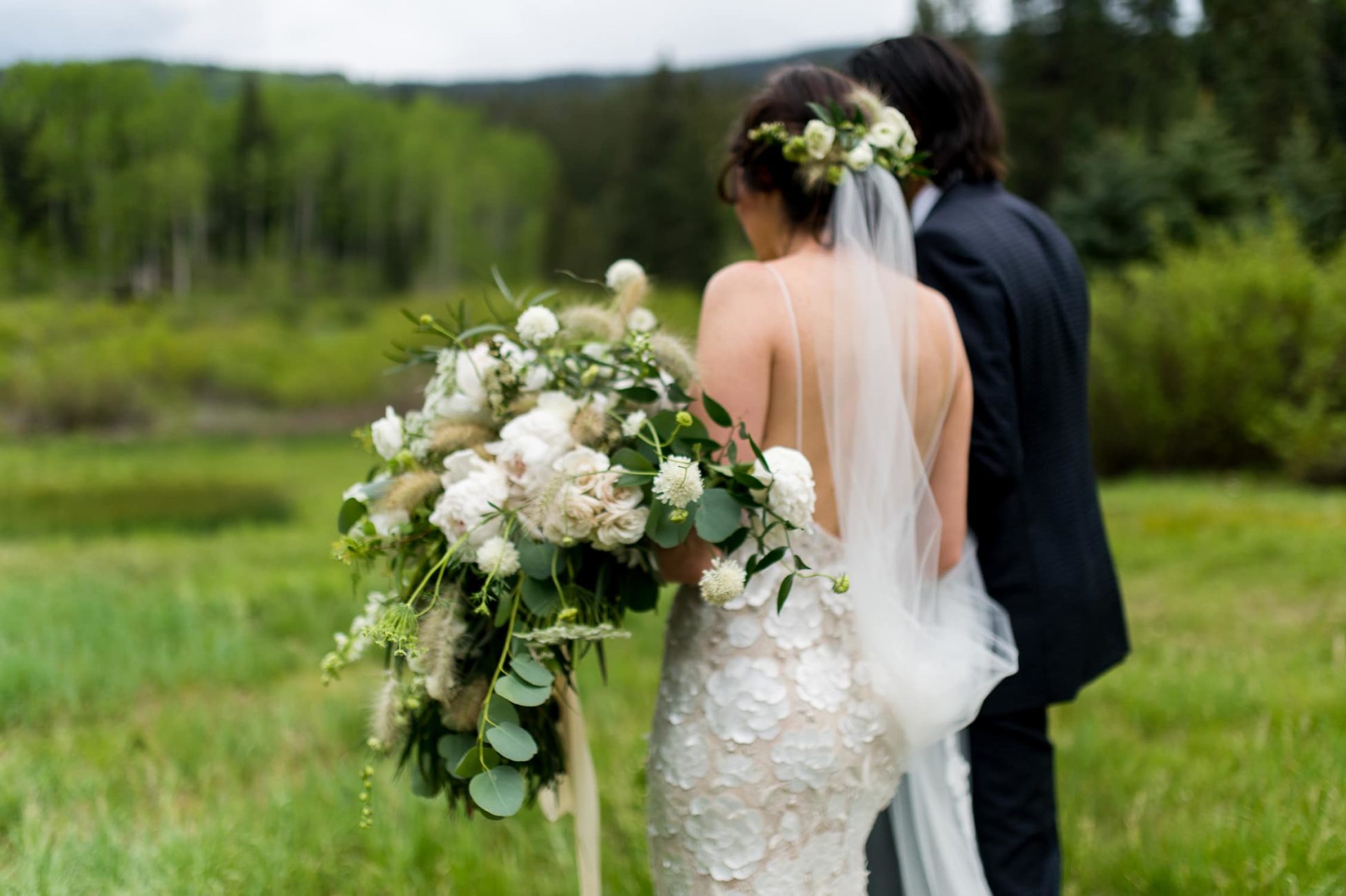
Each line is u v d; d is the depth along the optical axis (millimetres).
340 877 2807
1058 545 2266
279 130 53375
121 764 3525
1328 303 12250
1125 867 2818
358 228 56000
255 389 29750
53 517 12219
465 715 1732
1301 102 25609
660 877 1812
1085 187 22594
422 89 98875
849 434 1762
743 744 1705
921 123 2281
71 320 29656
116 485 16000
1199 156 21953
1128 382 13125
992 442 2162
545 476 1669
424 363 1975
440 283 55000
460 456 1771
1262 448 12773
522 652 1686
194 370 29406
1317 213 20797
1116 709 4203
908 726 1826
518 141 71500
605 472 1643
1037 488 2258
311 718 4156
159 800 3256
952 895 2113
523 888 2816
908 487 1808
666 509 1635
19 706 4105
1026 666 2248
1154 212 21188
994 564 2271
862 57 2326
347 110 58375
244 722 4039
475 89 121062
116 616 5469
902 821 2174
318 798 3234
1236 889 2615
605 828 3182
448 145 63031
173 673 4629
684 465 1573
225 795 3248
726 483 1706
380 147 58375
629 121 54938
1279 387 12477
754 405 1737
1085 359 2355
